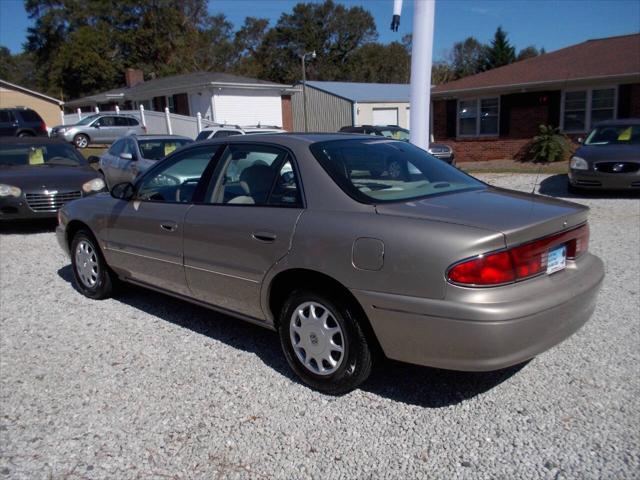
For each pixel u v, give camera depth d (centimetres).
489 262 292
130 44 5366
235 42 7169
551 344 316
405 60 7488
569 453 290
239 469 287
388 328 316
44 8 5628
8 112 2488
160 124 2880
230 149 425
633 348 405
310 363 362
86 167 1040
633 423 313
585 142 1249
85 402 356
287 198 370
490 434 309
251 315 399
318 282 349
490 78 2266
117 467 291
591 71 1969
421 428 317
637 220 883
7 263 721
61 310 529
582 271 345
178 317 500
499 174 1684
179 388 370
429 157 434
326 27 7269
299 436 313
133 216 481
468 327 290
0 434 323
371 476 279
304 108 3472
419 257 301
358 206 337
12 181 905
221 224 398
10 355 429
